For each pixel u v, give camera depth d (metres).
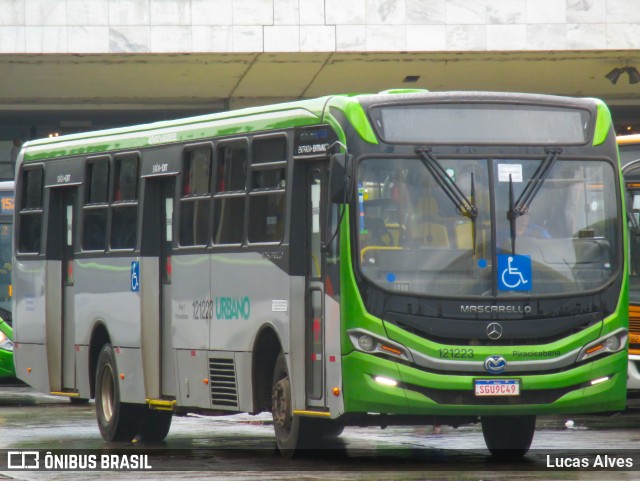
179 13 72.12
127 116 85.94
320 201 29.80
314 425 30.56
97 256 38.16
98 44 71.75
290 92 81.19
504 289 28.91
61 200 40.72
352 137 28.95
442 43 73.38
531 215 29.31
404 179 28.98
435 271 28.78
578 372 29.11
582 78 79.75
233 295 32.31
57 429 40.84
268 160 31.42
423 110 29.33
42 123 86.50
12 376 54.31
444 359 28.52
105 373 37.75
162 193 36.00
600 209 29.84
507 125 29.59
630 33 73.88
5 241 56.00
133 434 37.12
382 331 28.47
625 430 39.00
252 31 72.44
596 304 29.41
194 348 33.94
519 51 73.94
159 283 35.84
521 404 28.78
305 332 30.19
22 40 71.50
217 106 83.81
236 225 32.38
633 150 41.84
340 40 72.75
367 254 28.69
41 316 40.84
